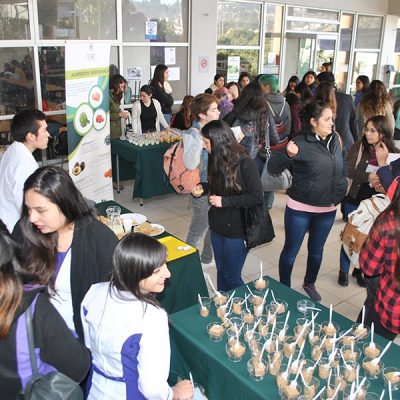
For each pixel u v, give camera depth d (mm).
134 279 1347
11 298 1087
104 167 3902
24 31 5363
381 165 2936
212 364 1666
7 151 2539
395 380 1536
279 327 1838
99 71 3590
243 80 6500
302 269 3783
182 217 4906
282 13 8555
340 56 10156
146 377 1302
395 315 1852
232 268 2641
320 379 1571
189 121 5465
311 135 2742
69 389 1188
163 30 6816
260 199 2420
